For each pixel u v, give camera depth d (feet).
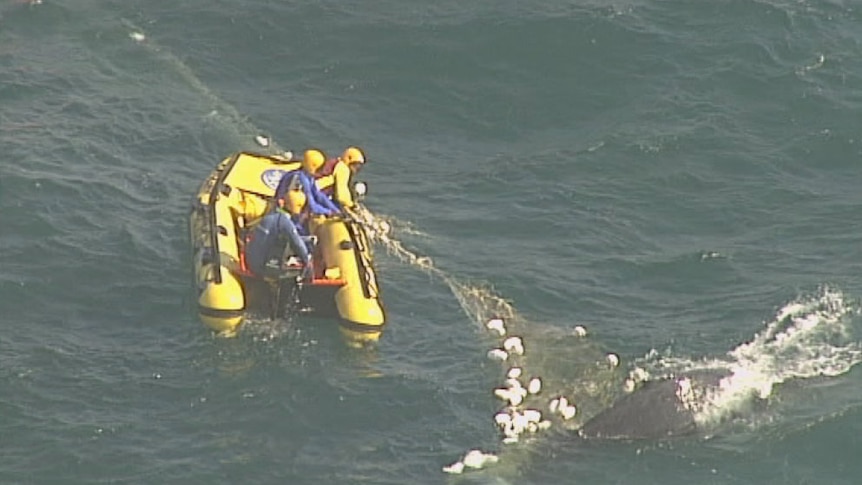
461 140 339.98
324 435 245.45
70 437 241.14
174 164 321.32
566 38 368.27
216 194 288.30
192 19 377.91
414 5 383.04
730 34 370.73
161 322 270.67
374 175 322.55
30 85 344.69
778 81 354.74
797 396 253.03
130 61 360.69
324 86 357.20
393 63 363.76
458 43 368.27
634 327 274.16
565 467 238.07
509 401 253.03
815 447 242.78
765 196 316.81
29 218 295.07
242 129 337.93
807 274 289.74
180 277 282.77
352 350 265.13
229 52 367.25
